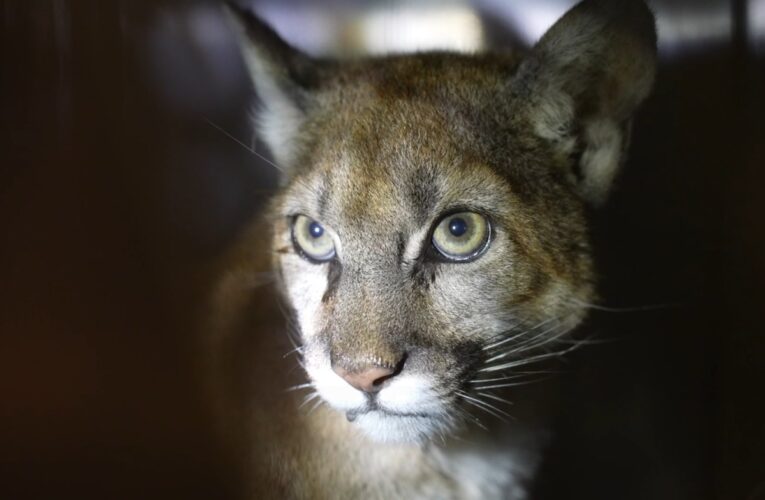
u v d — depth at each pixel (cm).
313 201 69
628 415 79
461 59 74
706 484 76
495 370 69
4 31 65
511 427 75
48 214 66
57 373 66
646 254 76
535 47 70
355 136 69
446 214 67
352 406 67
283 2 78
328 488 74
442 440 73
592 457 80
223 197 74
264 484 72
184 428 70
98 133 68
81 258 67
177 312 71
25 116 66
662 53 73
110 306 68
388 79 72
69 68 66
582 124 71
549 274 69
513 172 69
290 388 72
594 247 73
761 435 72
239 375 73
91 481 66
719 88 73
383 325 65
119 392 67
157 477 68
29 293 66
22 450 65
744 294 73
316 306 69
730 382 74
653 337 77
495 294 67
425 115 69
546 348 72
